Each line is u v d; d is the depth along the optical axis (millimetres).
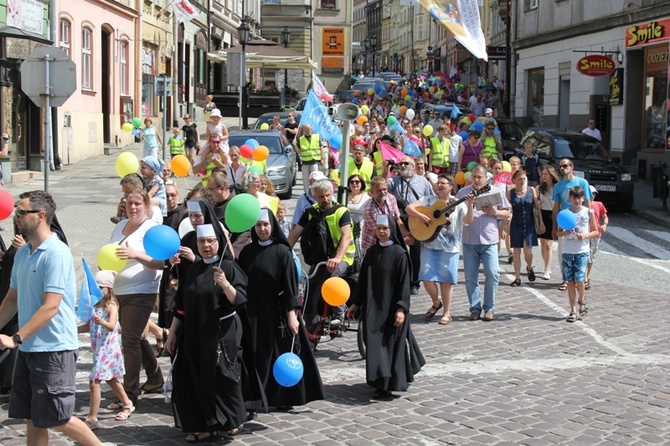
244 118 36312
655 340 10148
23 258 5582
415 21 105625
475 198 11070
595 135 26234
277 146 23328
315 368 7203
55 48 11914
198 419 6457
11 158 23703
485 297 11172
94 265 13508
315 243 8906
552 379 8500
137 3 35562
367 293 7816
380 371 7605
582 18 31078
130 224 7562
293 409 7488
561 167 12828
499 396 7910
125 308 7395
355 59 139875
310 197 9445
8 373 7500
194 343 6473
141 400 7762
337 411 7445
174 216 8820
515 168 15367
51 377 5469
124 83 34750
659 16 25375
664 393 8047
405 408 7539
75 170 26328
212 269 6508
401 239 7914
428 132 22453
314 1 75812
